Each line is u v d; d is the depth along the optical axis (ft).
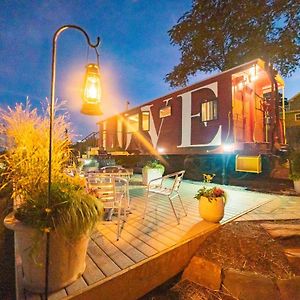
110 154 42.75
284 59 31.53
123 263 7.03
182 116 31.53
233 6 32.78
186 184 25.08
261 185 22.88
